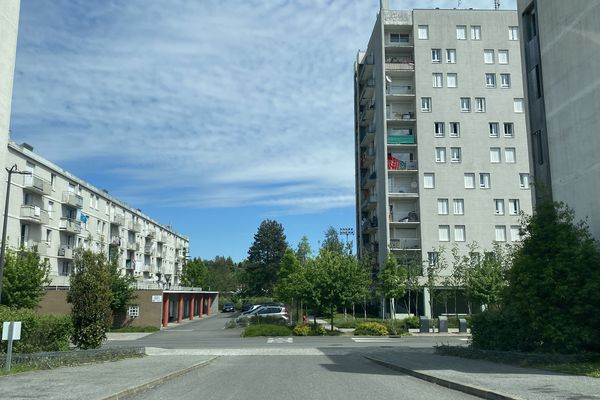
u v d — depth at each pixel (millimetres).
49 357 16422
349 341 31328
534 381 11648
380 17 56875
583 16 21031
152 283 50844
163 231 93062
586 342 16031
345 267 37062
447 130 54469
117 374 13781
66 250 52094
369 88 60500
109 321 21234
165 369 15219
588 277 16156
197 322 57125
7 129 32250
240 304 91875
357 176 74562
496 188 53688
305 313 46969
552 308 16250
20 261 32594
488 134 54531
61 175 52688
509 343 17734
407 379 13625
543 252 17078
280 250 105062
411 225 53938
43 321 18234
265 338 34312
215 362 19391
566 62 22188
